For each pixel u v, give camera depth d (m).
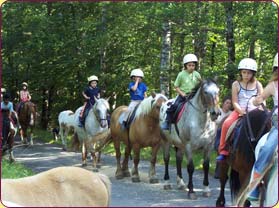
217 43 22.02
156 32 20.80
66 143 18.62
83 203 5.35
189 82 10.70
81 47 22.89
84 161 14.49
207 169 10.38
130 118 12.32
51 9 24.59
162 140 11.45
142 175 13.18
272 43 15.94
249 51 21.67
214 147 9.18
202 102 9.88
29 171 12.01
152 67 22.36
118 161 12.97
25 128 20.23
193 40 21.81
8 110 14.42
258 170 6.04
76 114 14.84
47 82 25.44
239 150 7.85
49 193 5.27
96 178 5.50
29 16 24.19
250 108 7.95
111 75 22.33
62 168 5.52
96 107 13.50
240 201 6.09
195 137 10.13
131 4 21.70
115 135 13.07
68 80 24.95
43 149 18.83
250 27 17.52
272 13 15.96
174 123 10.59
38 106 28.08
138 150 12.11
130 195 10.38
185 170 13.99
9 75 26.28
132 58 22.94
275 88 6.39
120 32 21.81
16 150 18.47
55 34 23.16
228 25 17.36
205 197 10.34
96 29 22.31
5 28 24.53
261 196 6.14
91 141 13.73
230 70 16.66
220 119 9.88
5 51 25.22
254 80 8.05
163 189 11.20
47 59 24.69
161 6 18.84
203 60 19.23
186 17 18.42
